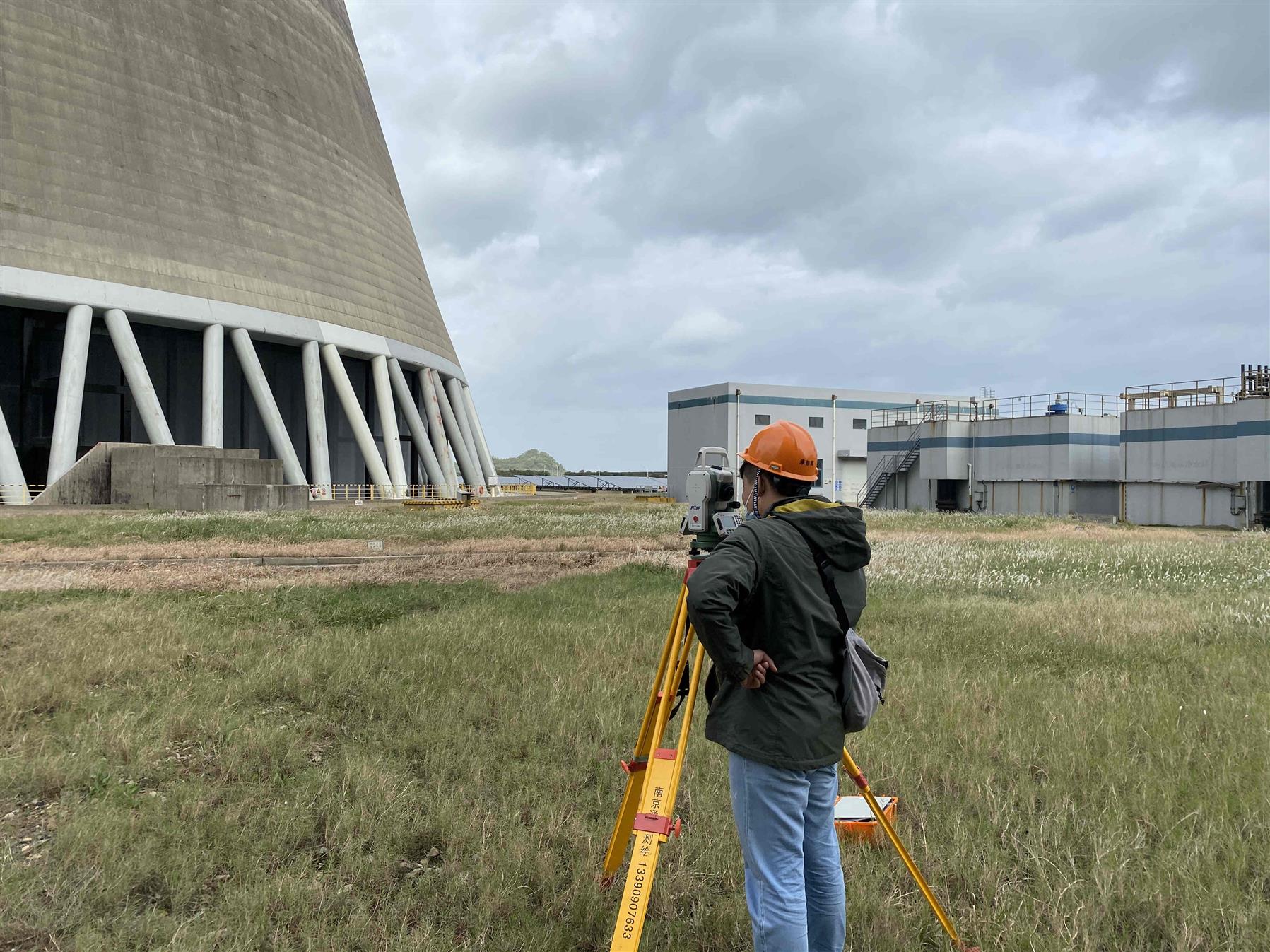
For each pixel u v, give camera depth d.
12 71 43.62
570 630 8.78
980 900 3.32
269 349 57.06
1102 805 4.19
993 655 7.78
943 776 4.59
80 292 43.09
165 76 50.66
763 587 2.49
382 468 57.00
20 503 37.56
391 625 9.41
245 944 2.95
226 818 3.96
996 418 41.62
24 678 6.45
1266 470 28.80
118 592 11.84
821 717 2.50
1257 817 3.91
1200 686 6.49
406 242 73.94
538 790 4.46
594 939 3.09
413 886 3.49
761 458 2.70
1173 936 2.98
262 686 6.55
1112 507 37.41
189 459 35.69
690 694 2.88
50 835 3.96
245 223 52.94
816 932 2.74
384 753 5.07
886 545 20.59
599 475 167.25
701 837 3.86
